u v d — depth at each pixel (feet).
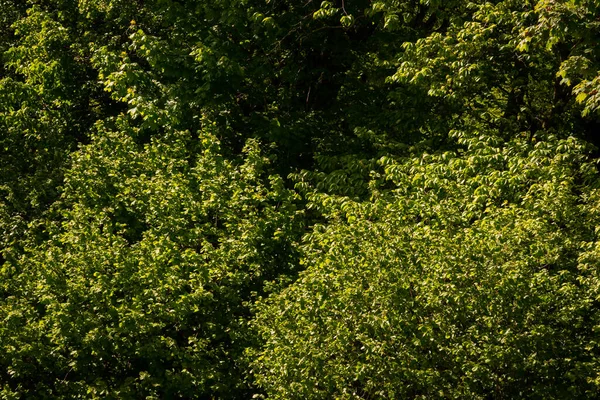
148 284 54.03
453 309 46.09
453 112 78.64
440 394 45.11
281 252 61.46
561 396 45.65
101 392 50.24
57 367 51.29
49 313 52.75
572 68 64.34
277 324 51.11
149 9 87.35
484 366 45.09
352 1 82.79
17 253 62.80
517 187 58.90
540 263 50.57
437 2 76.69
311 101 88.17
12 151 76.79
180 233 58.39
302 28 83.10
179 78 78.18
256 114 79.92
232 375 54.70
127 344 51.06
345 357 48.37
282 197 62.90
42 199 71.82
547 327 45.44
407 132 78.18
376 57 91.20
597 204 54.34
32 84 88.63
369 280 48.49
